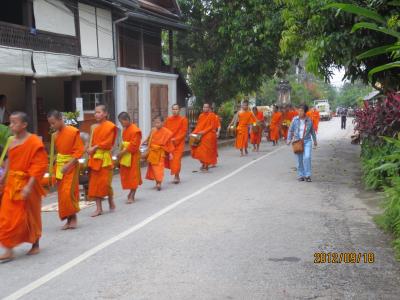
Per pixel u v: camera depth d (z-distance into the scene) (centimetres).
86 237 700
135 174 937
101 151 832
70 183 730
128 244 655
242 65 2244
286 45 1215
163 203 931
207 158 1374
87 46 1670
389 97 1025
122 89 1889
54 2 1485
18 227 591
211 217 802
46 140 1833
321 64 1117
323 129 4150
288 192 1024
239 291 483
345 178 1207
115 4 1698
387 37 972
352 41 980
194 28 2380
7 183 597
